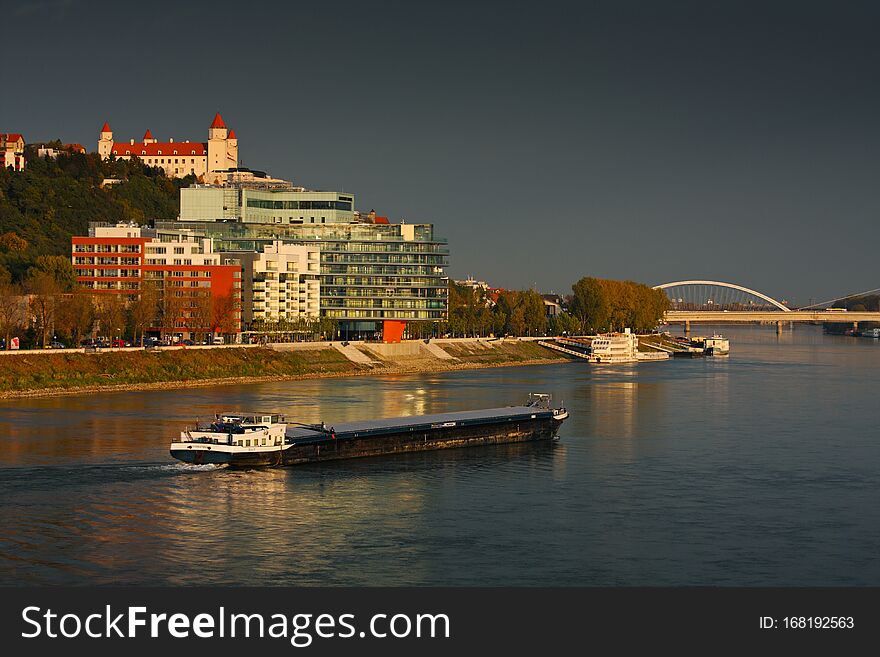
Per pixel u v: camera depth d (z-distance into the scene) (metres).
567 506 151.00
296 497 154.00
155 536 132.38
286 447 176.75
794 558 127.31
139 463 172.75
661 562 125.50
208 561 123.69
